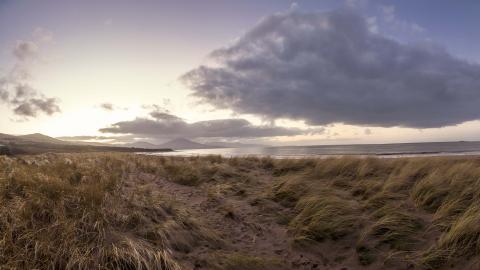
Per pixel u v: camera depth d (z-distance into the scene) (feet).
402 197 26.48
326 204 24.91
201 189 34.01
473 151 149.07
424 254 17.69
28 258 14.64
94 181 25.93
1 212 17.35
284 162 45.24
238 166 46.57
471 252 16.62
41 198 19.83
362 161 39.04
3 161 29.73
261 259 18.61
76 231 17.38
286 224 24.53
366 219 22.67
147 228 19.97
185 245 19.77
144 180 35.04
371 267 18.06
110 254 15.96
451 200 22.40
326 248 20.54
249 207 28.14
